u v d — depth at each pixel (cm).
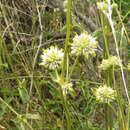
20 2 50
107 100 35
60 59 32
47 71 47
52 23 51
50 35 50
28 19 50
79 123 43
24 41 49
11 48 48
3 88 41
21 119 35
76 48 32
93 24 46
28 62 46
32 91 46
